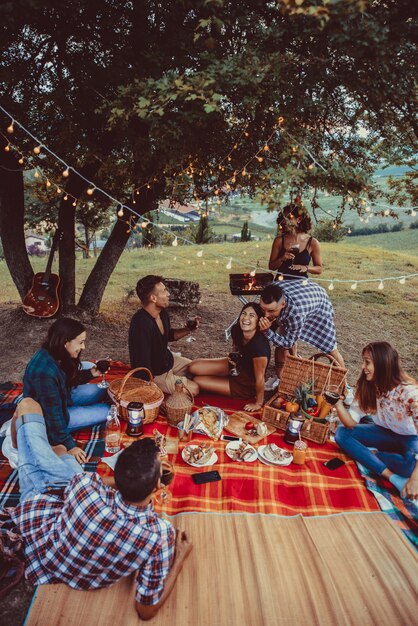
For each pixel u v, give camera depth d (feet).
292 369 13.48
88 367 14.12
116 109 11.07
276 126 11.34
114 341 20.34
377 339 21.90
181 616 7.22
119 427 12.26
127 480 6.44
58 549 7.13
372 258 41.06
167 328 14.12
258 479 10.62
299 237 15.71
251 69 9.68
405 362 19.53
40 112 16.55
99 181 20.06
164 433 12.28
